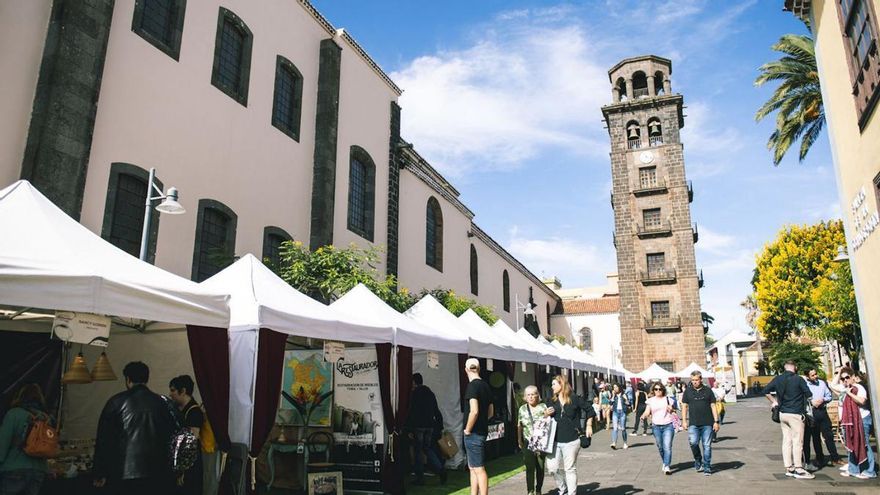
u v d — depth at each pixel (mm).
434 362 10422
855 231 9883
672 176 44344
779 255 34000
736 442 16031
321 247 15305
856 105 9055
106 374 7215
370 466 8648
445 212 27406
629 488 9211
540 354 15469
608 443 16844
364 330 8586
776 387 10102
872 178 8750
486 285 33281
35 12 9266
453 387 11836
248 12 14281
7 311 7371
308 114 16469
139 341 8570
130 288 5527
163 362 8422
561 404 7941
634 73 47094
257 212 13891
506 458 13164
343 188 17469
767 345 60125
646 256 43938
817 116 17906
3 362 7559
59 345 8031
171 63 11734
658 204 44312
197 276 11930
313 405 9031
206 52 12750
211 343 6492
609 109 46750
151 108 11133
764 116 18812
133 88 10766
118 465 5070
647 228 44156
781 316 33844
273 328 7145
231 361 7133
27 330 7852
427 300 12734
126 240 10484
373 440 8711
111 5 10297
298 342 10164
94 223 9742
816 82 17359
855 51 9047
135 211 10734
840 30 9617
